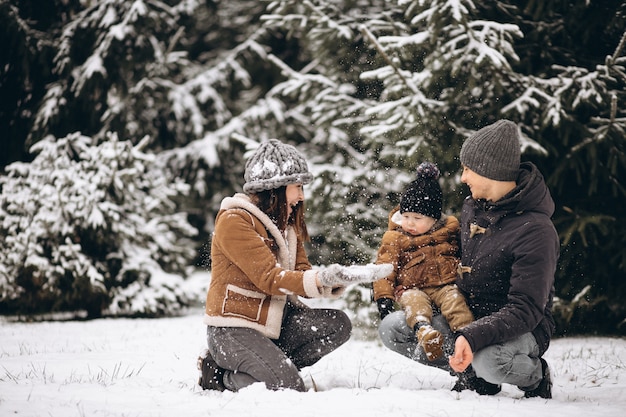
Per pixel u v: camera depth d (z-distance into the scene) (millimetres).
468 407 2947
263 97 16031
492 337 2996
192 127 13719
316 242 10516
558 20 6930
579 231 6277
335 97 8070
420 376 3984
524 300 3066
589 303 6621
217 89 14289
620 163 6766
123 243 8906
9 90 11078
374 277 3145
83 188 8570
